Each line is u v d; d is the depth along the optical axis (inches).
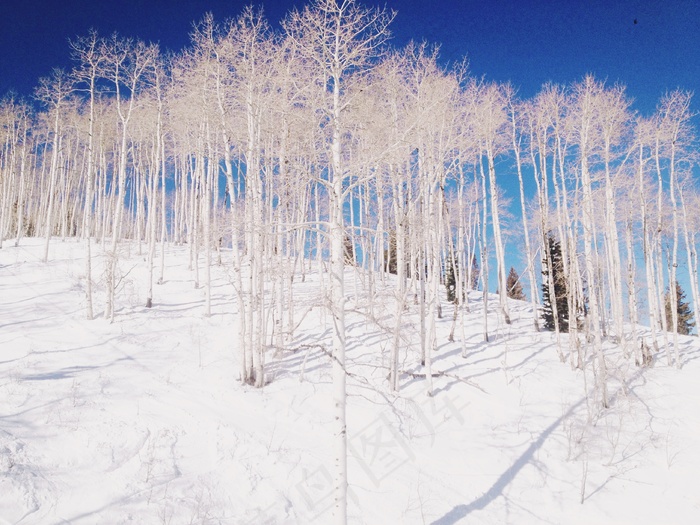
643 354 730.2
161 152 1112.8
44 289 794.2
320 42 360.2
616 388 601.6
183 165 1314.0
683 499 412.8
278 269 689.6
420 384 584.7
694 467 449.7
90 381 478.9
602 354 566.6
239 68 546.9
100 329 641.6
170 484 352.5
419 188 623.2
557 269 921.5
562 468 448.8
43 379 470.0
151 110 913.5
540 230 945.5
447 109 607.8
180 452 391.5
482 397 563.8
